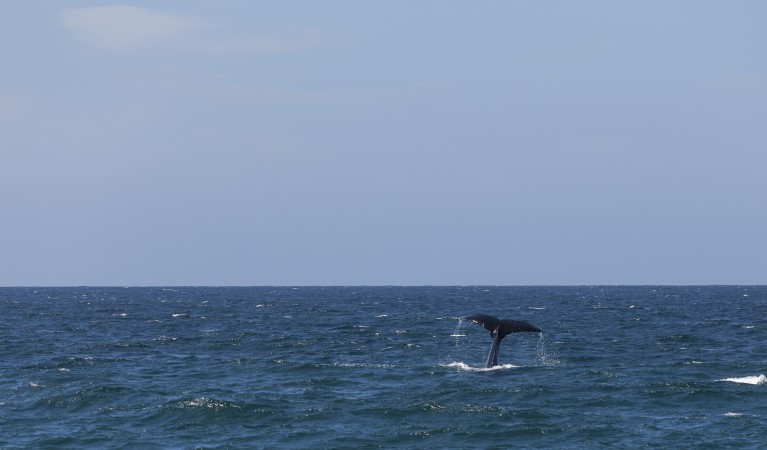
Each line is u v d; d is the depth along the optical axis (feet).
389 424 148.66
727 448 131.85
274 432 143.23
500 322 188.24
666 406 164.25
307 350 278.05
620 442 135.95
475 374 205.46
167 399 171.42
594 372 206.49
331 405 164.04
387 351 273.54
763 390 180.04
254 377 206.49
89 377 207.21
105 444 135.44
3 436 140.56
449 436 140.15
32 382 197.57
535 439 138.51
